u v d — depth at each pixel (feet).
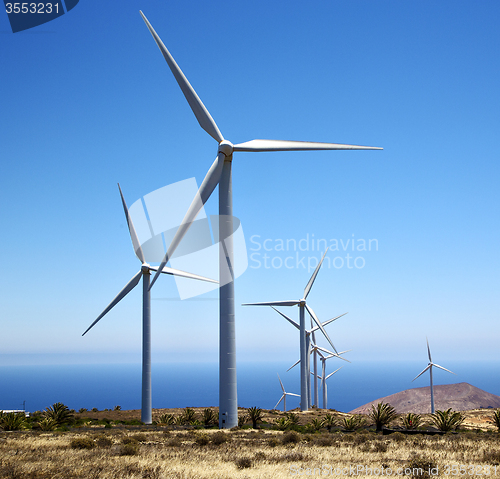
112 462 70.18
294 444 104.99
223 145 146.61
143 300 210.59
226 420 143.84
